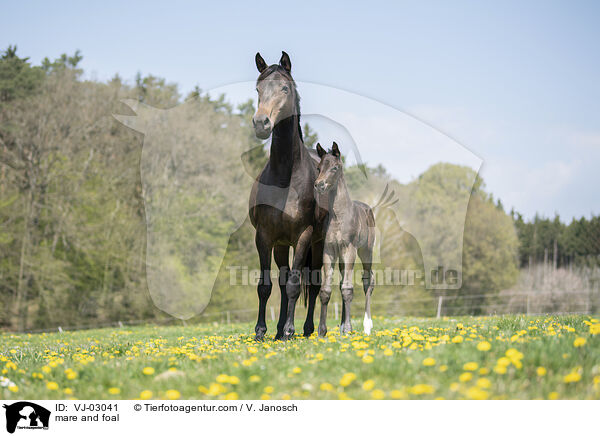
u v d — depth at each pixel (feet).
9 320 90.43
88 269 95.14
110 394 13.73
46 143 91.86
